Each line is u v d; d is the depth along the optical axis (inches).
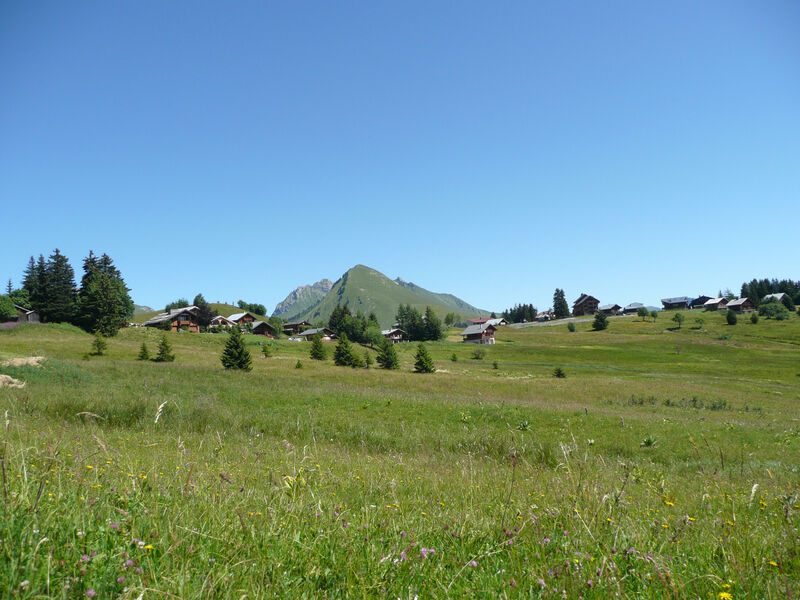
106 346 2918.3
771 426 1142.3
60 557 133.6
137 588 119.9
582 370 3671.3
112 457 322.7
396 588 144.9
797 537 212.7
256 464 358.6
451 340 7180.1
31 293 4493.1
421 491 317.1
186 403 970.7
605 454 789.9
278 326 7554.1
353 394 1286.9
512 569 166.4
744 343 5551.2
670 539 207.2
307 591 139.9
